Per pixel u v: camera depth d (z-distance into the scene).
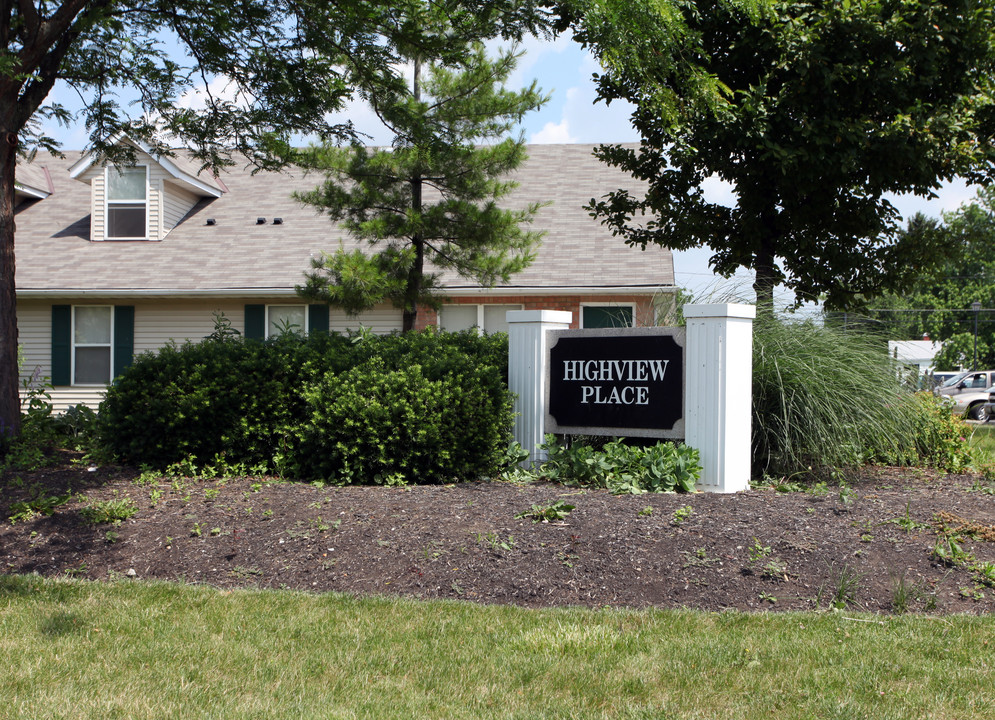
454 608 4.99
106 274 17.06
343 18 9.59
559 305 16.14
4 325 8.66
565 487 7.36
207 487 7.19
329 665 4.14
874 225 10.66
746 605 5.08
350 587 5.42
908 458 8.98
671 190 11.20
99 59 10.31
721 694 3.80
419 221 12.02
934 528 5.99
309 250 17.41
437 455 7.49
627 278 15.73
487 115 12.00
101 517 6.37
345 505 6.53
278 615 4.86
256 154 10.84
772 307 9.03
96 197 18.16
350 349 8.59
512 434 8.41
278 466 7.84
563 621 4.76
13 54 8.05
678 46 9.08
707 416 7.51
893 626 4.66
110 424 8.14
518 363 8.58
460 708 3.67
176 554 5.92
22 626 4.65
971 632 4.54
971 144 9.77
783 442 7.92
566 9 8.95
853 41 9.40
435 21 9.72
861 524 6.05
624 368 8.05
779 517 6.14
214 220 18.64
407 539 5.88
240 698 3.76
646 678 3.96
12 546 6.07
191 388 8.04
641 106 10.32
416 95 12.09
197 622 4.74
